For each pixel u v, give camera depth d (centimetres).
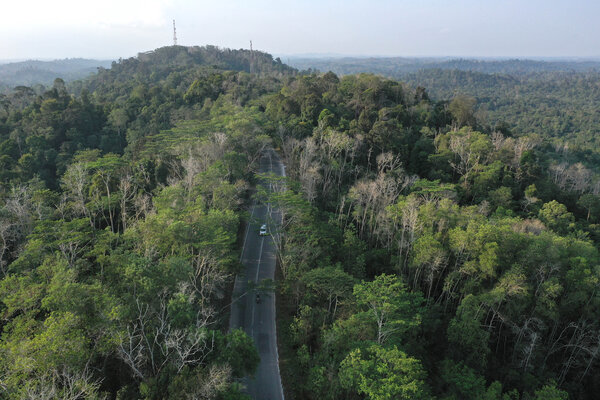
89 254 5409
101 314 3772
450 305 6306
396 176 8931
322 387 4309
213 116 13112
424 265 6369
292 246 6238
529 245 5616
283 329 5500
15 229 6341
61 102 15375
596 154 19425
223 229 5725
